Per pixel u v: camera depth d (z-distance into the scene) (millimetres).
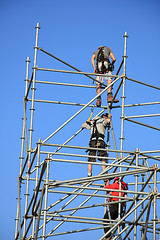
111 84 20266
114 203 17594
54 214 17375
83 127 21422
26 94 21516
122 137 19516
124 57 20594
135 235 17734
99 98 22375
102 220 17609
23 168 19875
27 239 19422
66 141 21672
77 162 16672
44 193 17281
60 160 16594
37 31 20453
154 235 15578
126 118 19938
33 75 19844
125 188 18938
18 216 19625
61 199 18844
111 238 18531
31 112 19266
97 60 22578
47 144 17359
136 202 17281
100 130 21031
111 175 16469
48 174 16281
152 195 16031
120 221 16531
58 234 17625
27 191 18672
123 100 20172
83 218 17406
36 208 17188
